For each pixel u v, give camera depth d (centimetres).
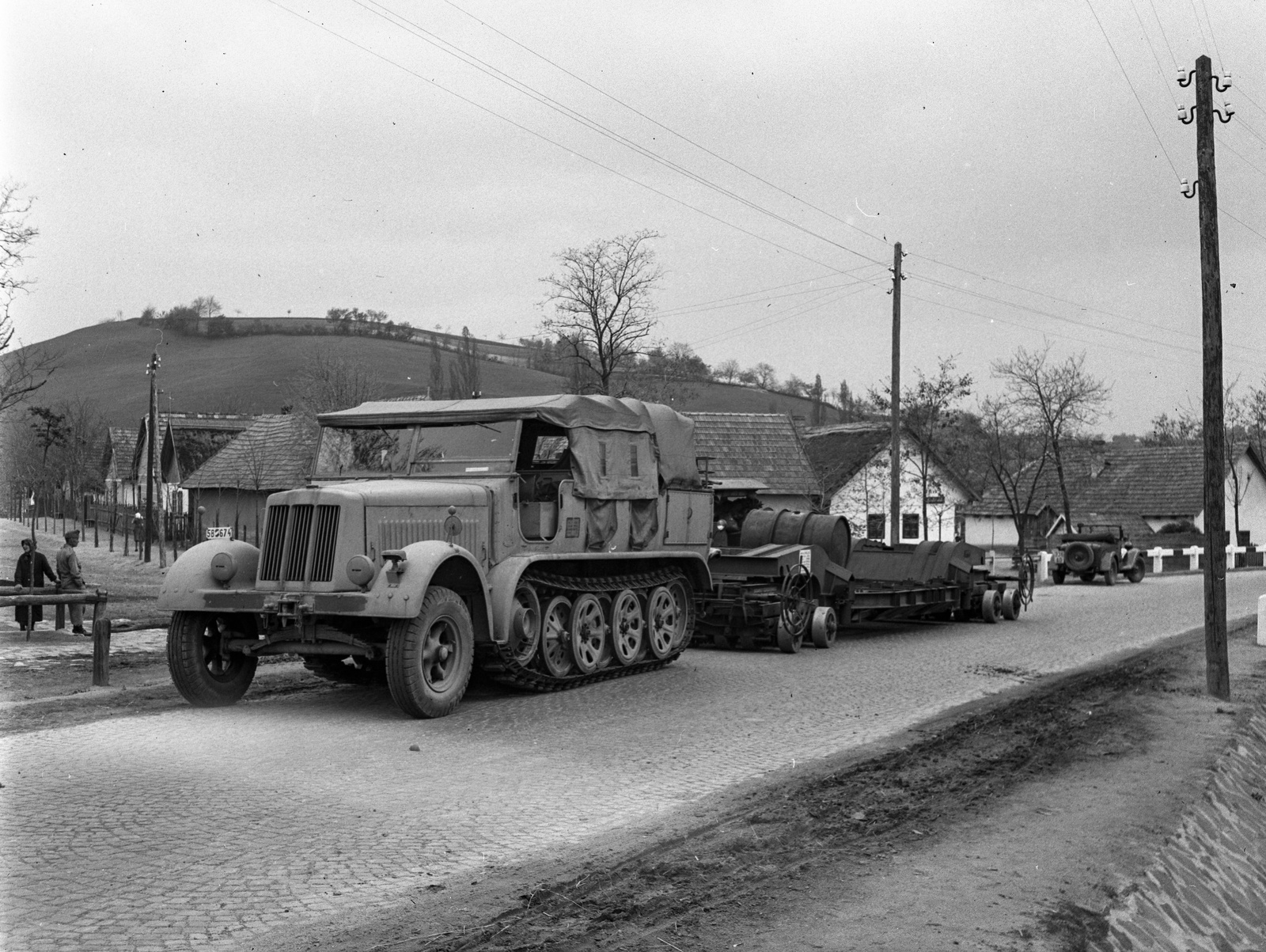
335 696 1161
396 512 1069
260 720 1016
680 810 747
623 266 3497
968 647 1730
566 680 1237
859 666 1478
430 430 1234
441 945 521
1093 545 3356
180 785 776
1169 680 1411
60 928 523
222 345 9450
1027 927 579
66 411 6144
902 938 557
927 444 3756
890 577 2042
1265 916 732
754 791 803
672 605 1445
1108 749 1005
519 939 533
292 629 1047
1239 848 813
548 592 1240
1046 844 719
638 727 1022
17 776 796
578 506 1256
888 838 715
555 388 6644
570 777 827
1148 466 5541
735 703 1166
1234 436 5547
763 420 4128
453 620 1060
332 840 662
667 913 573
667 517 1409
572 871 623
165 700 1120
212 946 508
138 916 540
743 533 1800
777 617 1608
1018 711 1157
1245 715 1204
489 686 1245
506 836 680
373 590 1006
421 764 854
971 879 646
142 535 4031
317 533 1032
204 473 4428
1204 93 1379
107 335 10331
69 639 1577
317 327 9806
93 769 816
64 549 1611
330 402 4000
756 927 562
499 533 1157
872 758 919
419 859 633
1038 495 5012
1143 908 642
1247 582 3528
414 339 9269
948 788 842
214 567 1073
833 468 4425
